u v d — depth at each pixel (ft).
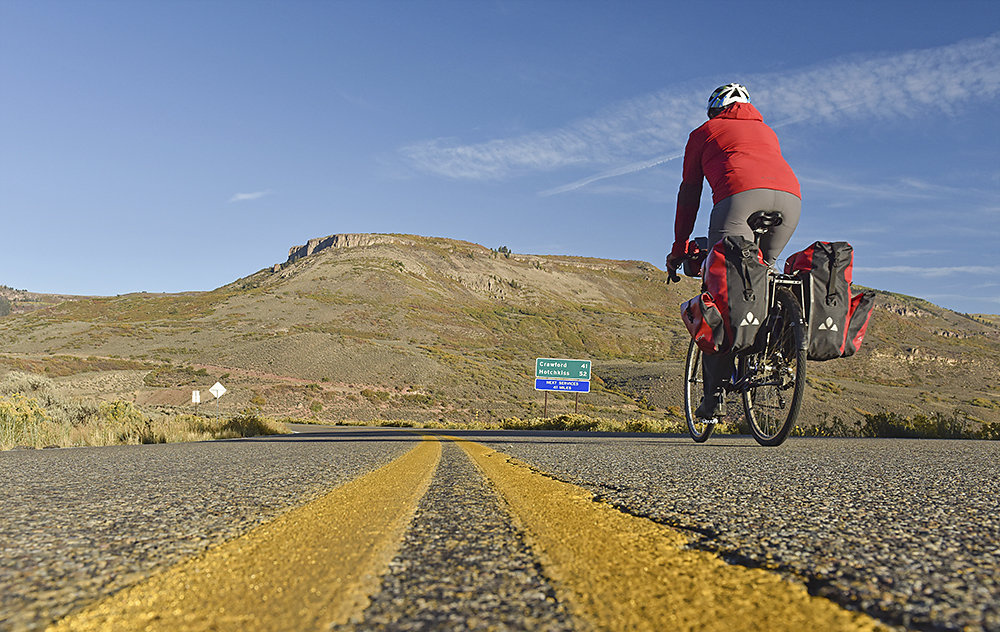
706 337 15.21
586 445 21.22
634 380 271.69
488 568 4.30
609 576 3.99
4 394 67.41
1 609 3.38
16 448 35.99
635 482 9.15
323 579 4.00
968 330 634.84
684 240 19.17
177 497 8.27
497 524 6.02
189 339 341.21
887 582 3.79
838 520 5.98
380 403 233.76
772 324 15.34
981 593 3.56
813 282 14.69
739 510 6.58
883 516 6.21
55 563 4.52
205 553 4.76
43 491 9.24
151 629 3.04
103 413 60.23
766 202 15.92
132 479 11.09
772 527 5.64
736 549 4.75
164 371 249.75
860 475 10.00
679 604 3.34
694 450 17.20
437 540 5.28
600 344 529.04
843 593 3.57
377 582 3.97
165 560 4.60
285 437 45.06
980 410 248.52
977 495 7.69
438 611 3.35
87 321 409.49
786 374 15.72
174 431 51.57
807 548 4.77
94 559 4.64
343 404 227.20
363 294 561.84
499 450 18.17
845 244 14.66
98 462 16.99
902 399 253.85
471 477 10.46
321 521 6.21
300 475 11.21
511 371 318.86
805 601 3.38
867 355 456.45
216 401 217.15
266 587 3.82
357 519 6.32
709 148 17.13
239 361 281.74
